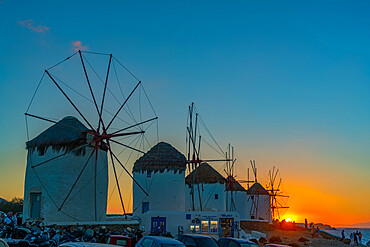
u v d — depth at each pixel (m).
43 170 34.75
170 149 45.66
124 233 25.00
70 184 34.78
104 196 38.41
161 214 36.38
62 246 14.20
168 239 17.53
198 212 36.78
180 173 43.91
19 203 58.66
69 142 35.09
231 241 20.03
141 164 44.22
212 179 55.78
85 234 22.00
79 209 35.09
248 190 73.75
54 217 33.62
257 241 38.94
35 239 18.56
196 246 19.20
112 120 35.62
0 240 13.33
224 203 55.69
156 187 43.09
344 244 43.44
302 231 57.25
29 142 36.62
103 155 38.91
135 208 43.72
